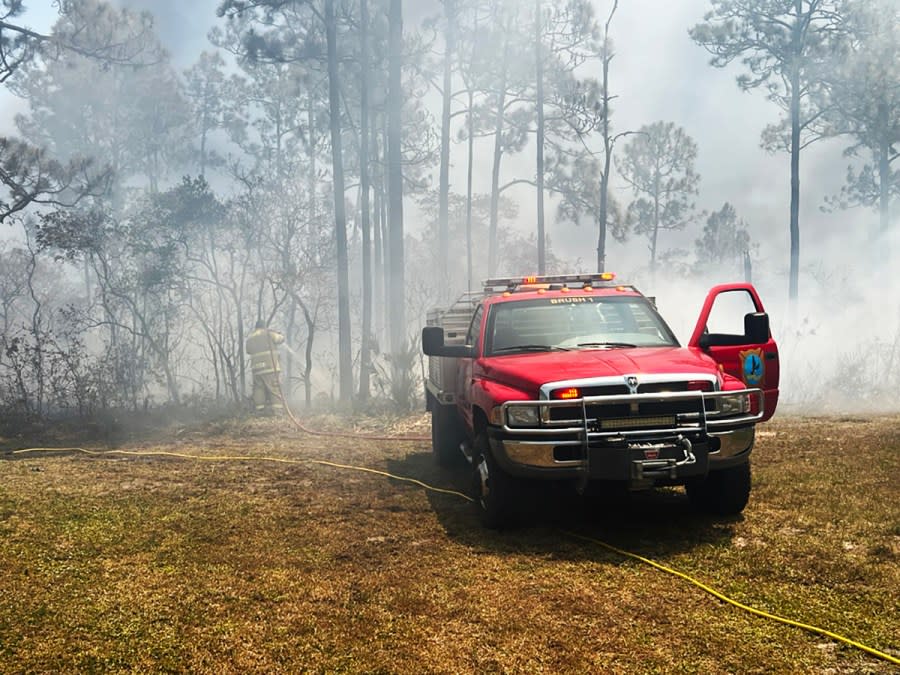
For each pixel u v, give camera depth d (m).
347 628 4.06
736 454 5.49
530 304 6.90
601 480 5.27
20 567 5.06
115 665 3.69
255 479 8.02
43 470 8.58
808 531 5.34
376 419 13.44
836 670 3.45
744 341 6.54
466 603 4.35
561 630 3.95
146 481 7.88
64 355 14.65
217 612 4.30
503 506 5.73
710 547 5.17
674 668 3.51
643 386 5.36
